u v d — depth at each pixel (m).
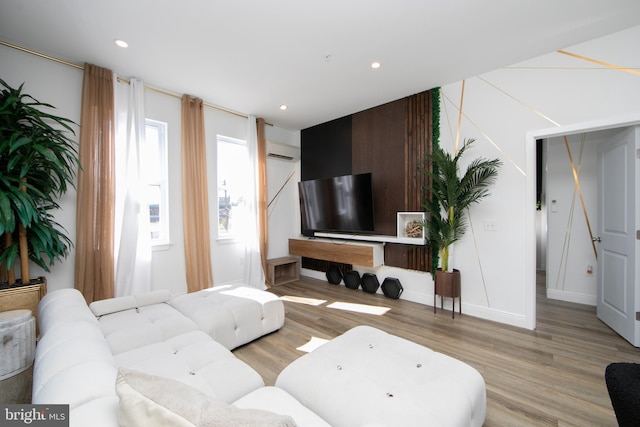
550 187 3.73
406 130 3.64
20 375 1.85
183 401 0.65
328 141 4.63
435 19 2.15
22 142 2.04
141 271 3.07
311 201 4.53
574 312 3.18
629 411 1.09
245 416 0.62
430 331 2.70
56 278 2.64
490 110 2.98
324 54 2.63
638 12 2.08
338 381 1.31
